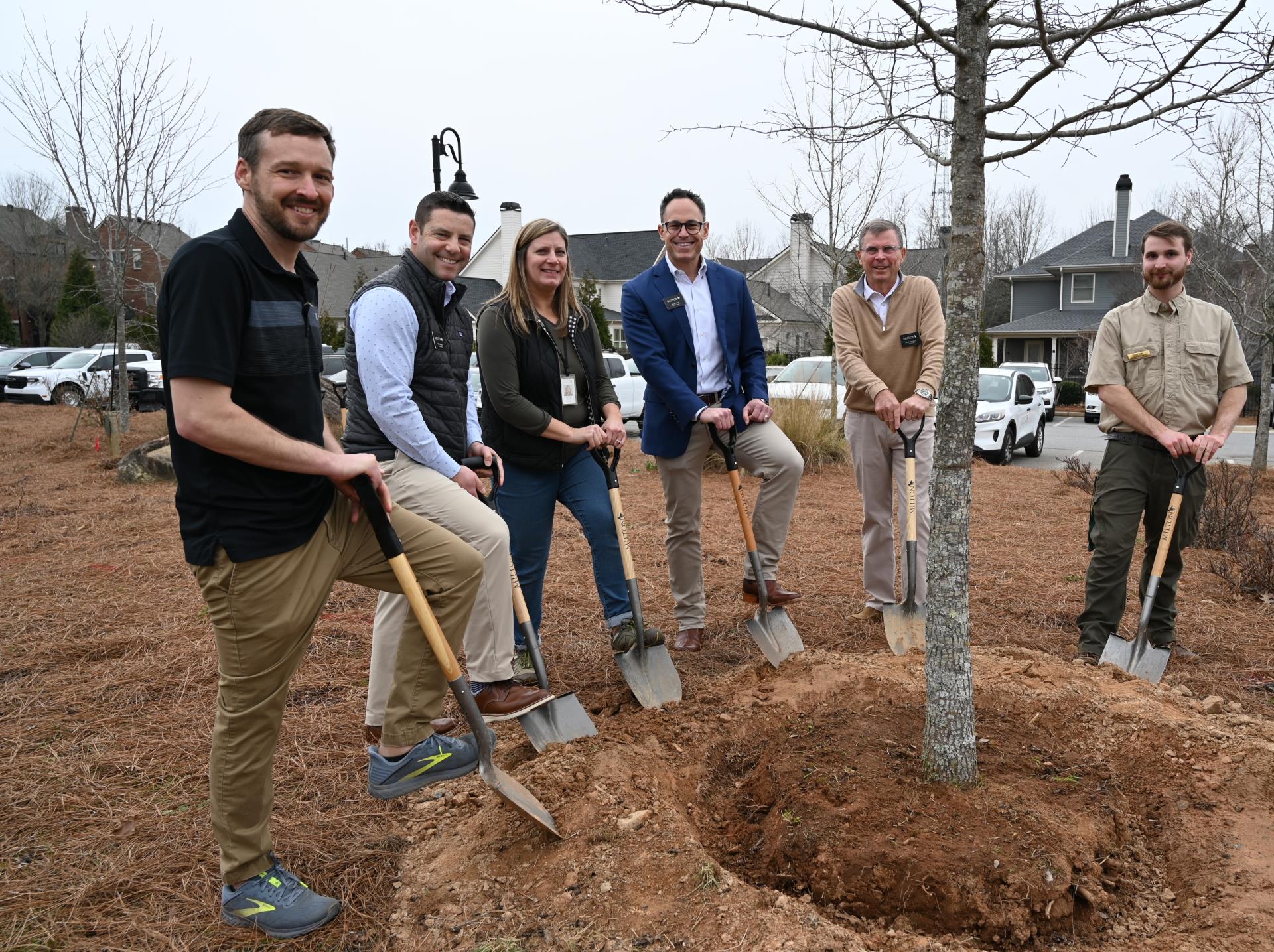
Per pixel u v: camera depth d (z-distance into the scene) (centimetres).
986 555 688
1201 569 625
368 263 4894
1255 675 432
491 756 267
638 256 4022
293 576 235
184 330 212
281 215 226
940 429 285
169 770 336
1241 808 286
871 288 477
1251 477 1002
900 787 285
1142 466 425
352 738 366
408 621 275
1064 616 528
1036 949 238
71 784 325
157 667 440
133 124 1298
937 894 244
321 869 275
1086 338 2800
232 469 224
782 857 269
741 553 673
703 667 437
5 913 252
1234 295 1070
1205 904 248
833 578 615
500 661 335
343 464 233
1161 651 403
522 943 234
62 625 508
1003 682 380
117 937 244
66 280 3300
